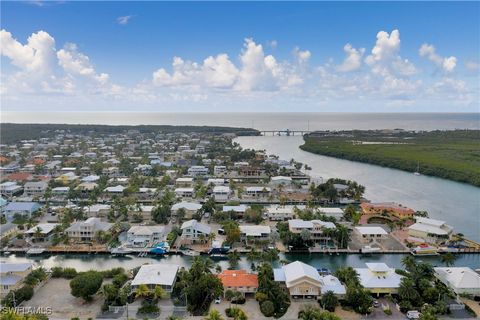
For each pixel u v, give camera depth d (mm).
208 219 198750
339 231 158750
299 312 106125
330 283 117688
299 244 156000
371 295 116312
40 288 121500
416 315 105438
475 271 134375
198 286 110562
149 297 114688
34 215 199875
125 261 150000
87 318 105375
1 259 151375
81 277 115312
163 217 192375
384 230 175000
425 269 121312
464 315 106438
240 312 102312
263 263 127688
